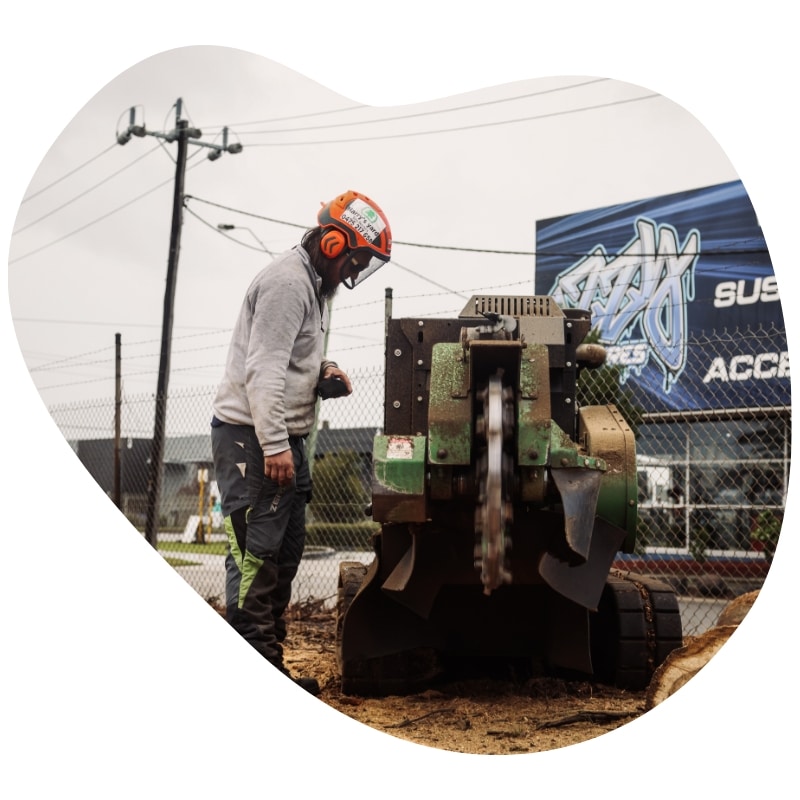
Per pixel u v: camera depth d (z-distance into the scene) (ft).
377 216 11.11
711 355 35.96
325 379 11.22
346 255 10.98
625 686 11.94
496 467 9.19
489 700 11.34
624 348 37.93
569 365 11.49
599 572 10.69
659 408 36.91
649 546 31.24
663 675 10.55
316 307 10.94
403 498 10.21
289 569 11.23
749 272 35.76
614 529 10.82
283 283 10.52
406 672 11.64
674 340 36.81
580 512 10.07
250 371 10.38
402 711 10.91
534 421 9.70
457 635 11.66
